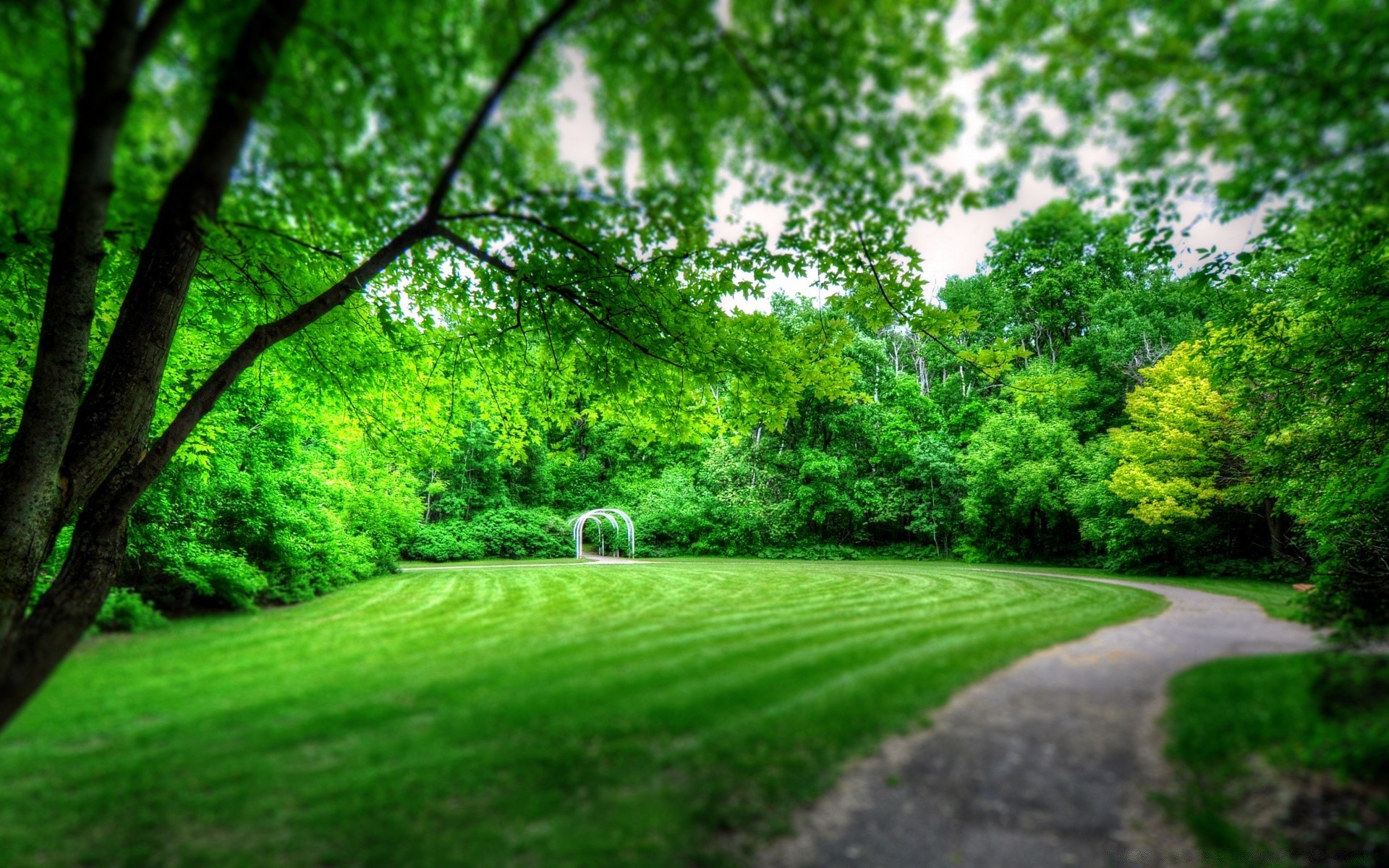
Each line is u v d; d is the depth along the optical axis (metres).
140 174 4.72
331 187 5.30
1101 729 3.77
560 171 4.96
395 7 3.93
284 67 4.28
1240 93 3.71
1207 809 3.03
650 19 4.02
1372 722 3.39
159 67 4.02
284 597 8.73
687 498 31.02
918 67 3.96
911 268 7.64
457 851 2.74
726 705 4.14
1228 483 15.02
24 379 8.37
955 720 3.95
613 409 10.71
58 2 3.60
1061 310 35.16
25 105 3.85
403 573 15.89
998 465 21.55
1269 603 8.52
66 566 5.91
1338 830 2.81
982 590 10.34
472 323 9.61
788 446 29.14
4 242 6.00
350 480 14.99
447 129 4.62
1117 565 16.89
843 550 26.64
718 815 3.00
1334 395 9.37
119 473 6.26
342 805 3.04
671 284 8.34
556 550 28.84
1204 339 15.84
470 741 3.68
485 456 31.39
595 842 2.80
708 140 4.85
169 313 6.35
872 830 2.92
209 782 3.23
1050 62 3.77
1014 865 2.70
